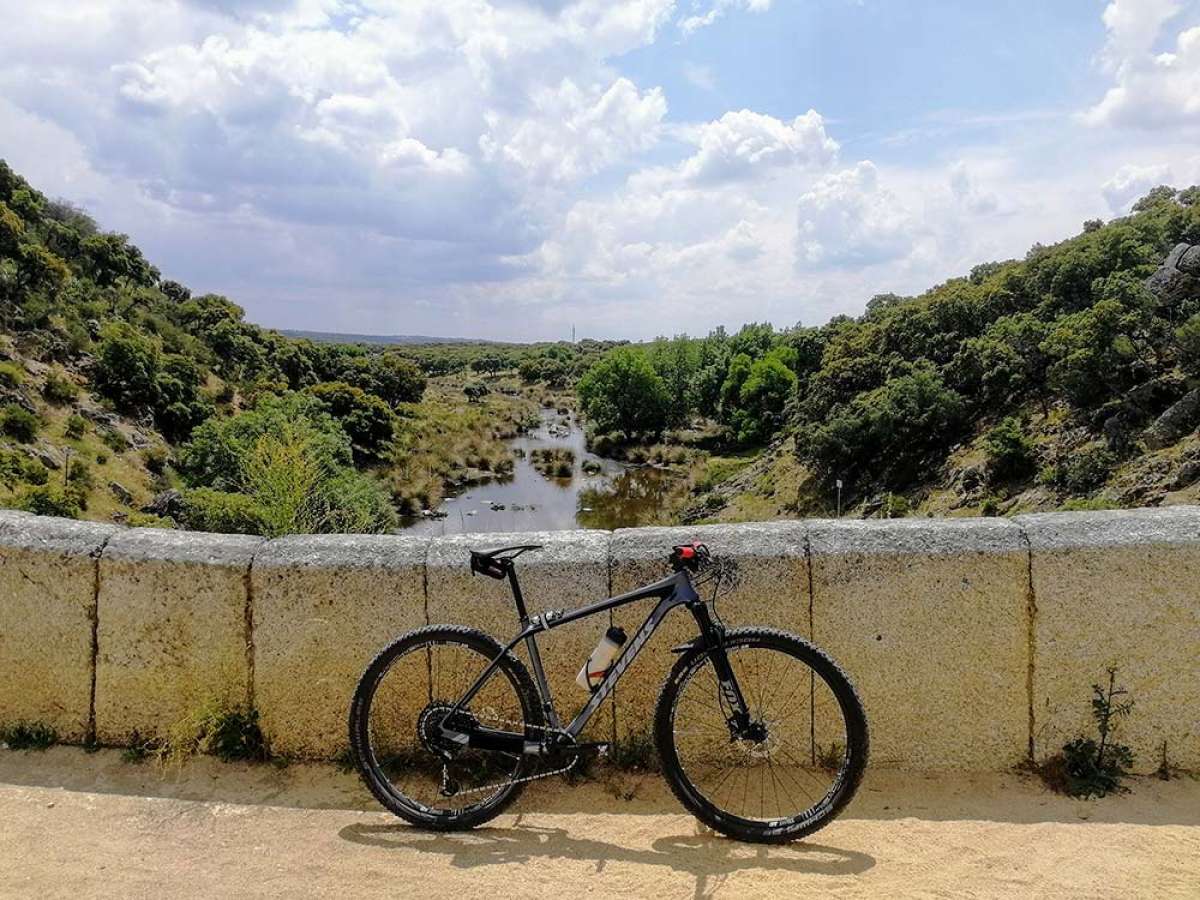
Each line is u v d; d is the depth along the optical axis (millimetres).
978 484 48375
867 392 64250
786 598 3412
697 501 58469
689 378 97000
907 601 3369
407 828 3123
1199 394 41500
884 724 3420
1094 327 48562
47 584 3639
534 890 2719
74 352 58281
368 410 64688
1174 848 2873
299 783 3438
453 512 50406
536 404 115188
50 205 84000
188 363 65000
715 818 3033
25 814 3182
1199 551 3252
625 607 3428
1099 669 3322
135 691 3629
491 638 3252
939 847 2920
